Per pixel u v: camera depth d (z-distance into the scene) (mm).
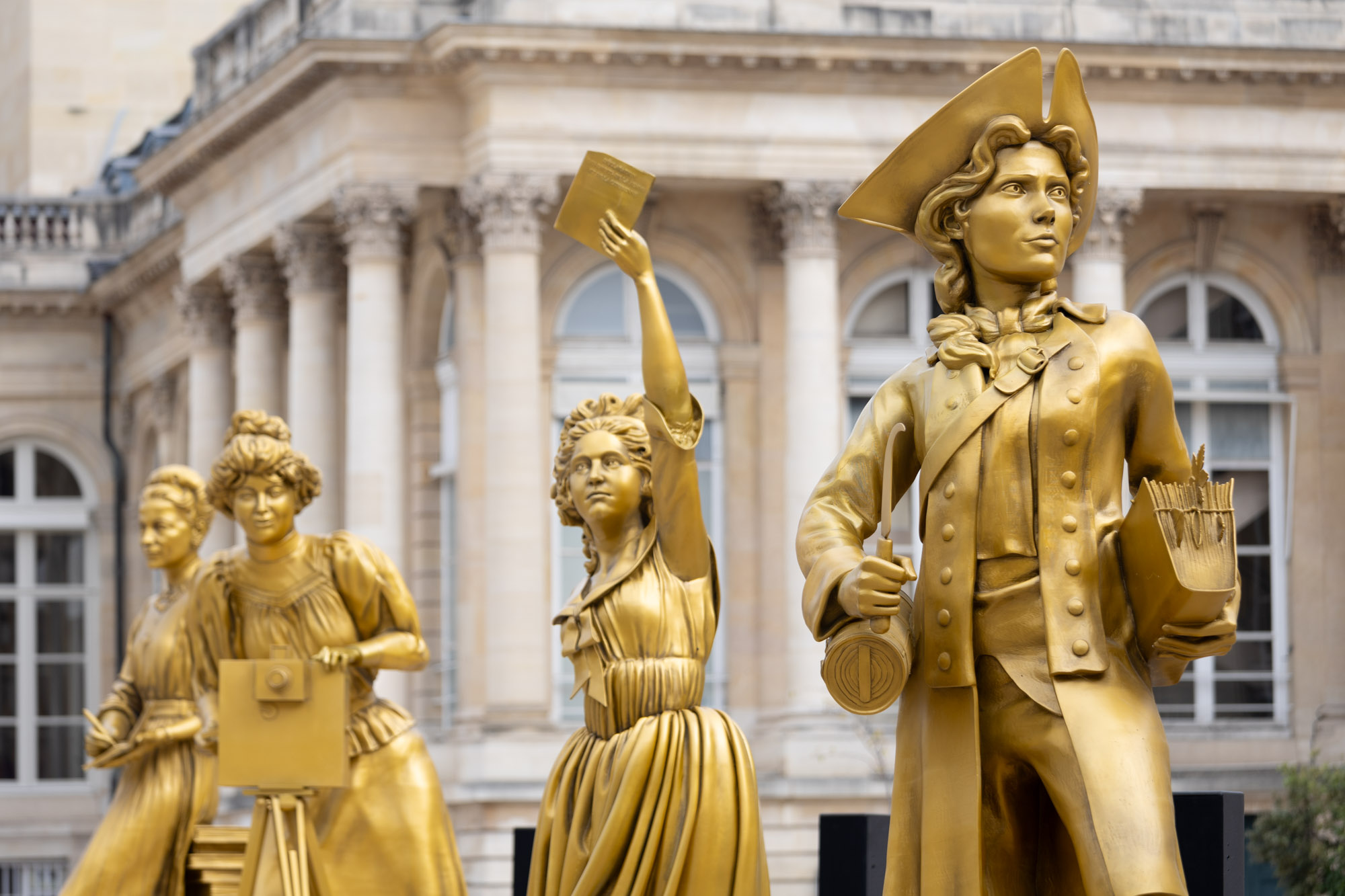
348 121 37719
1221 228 40469
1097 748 4176
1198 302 40906
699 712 5477
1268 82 38188
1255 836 25609
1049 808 4410
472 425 37969
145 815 8680
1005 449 4340
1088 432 4320
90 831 51250
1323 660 40438
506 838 34344
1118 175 37844
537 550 36094
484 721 35906
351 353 37906
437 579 40656
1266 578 40719
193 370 46875
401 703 39469
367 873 7453
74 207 54906
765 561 38906
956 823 4281
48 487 54281
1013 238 4434
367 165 37562
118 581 53844
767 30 36719
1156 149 37969
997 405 4363
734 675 38719
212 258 44531
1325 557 40750
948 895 4277
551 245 38531
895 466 4617
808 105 37406
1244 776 37188
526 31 36062
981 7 37625
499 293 36469
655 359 5375
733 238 39250
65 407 54344
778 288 39375
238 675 6406
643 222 38719
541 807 5688
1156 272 40531
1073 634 4258
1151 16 38062
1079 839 4176
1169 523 4207
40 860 50656
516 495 36094
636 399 5824
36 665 53156
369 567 7613
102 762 8734
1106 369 4355
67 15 56688
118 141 56844
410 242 40844
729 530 39031
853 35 36719
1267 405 41031
